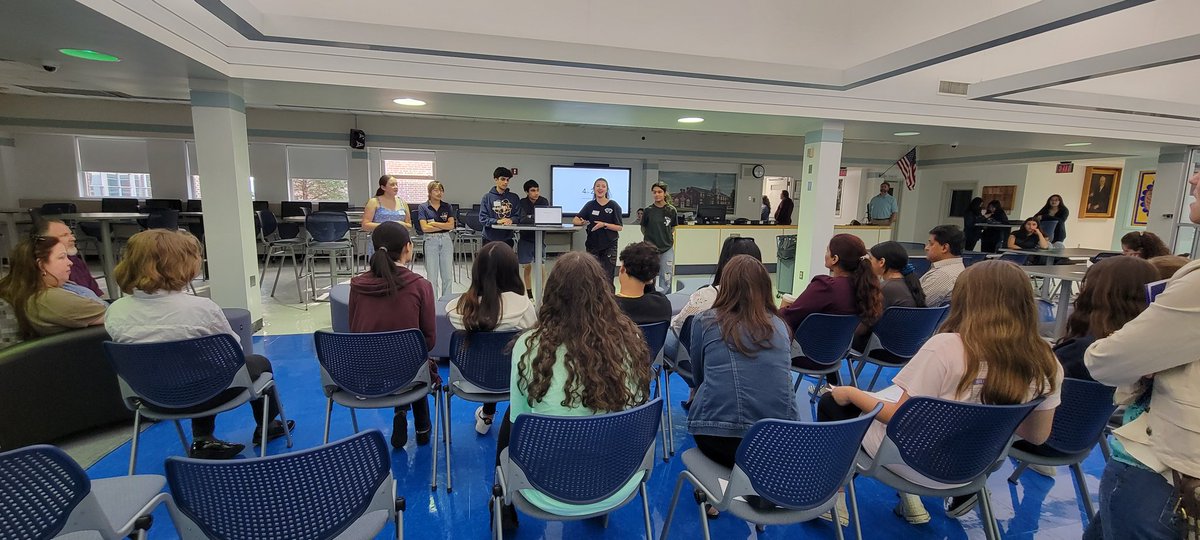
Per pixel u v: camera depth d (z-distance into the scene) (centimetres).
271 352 376
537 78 402
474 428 268
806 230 543
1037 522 199
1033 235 672
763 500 142
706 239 788
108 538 118
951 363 148
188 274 196
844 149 1220
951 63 486
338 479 117
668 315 231
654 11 414
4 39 275
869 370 380
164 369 182
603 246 544
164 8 279
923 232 1250
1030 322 142
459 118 978
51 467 106
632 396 152
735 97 451
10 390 216
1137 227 914
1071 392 161
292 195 967
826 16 446
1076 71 377
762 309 161
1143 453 109
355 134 927
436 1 371
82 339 238
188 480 108
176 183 902
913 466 147
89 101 835
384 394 206
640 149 1101
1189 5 416
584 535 190
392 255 244
